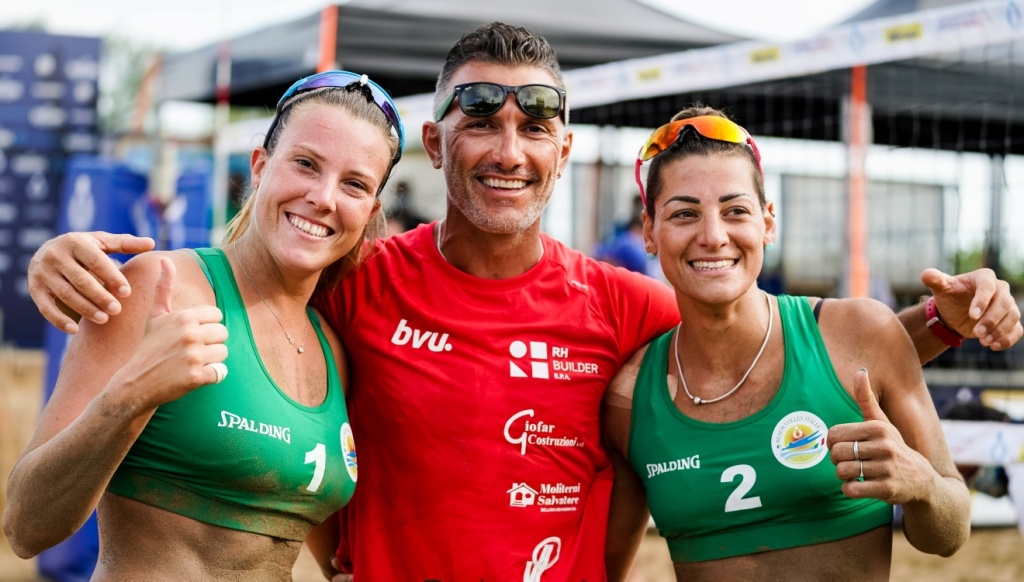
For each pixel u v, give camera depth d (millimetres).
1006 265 8258
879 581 2262
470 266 2549
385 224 2672
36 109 11484
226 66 7703
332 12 6469
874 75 6648
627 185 8984
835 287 8805
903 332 2340
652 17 7137
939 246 8156
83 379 1941
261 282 2209
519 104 2406
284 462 2045
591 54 6770
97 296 1906
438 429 2375
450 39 6625
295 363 2211
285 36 6984
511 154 2387
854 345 2334
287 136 2174
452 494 2355
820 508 2234
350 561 2680
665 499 2357
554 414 2432
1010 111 6840
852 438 1979
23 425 7844
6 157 11391
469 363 2422
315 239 2127
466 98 2418
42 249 1973
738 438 2299
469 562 2330
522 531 2369
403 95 7488
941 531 2125
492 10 6691
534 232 2525
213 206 7012
